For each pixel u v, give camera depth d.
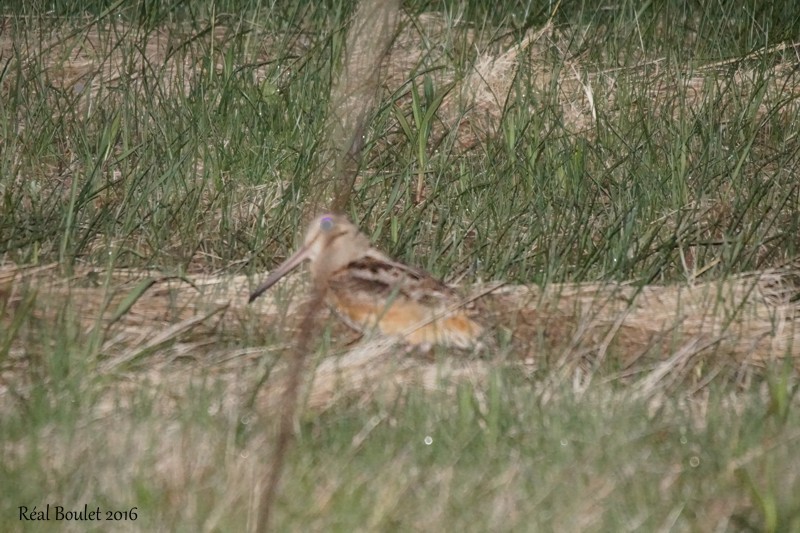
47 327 21.16
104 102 32.41
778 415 19.20
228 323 22.39
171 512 16.75
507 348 21.02
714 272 25.02
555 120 31.02
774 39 37.12
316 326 22.34
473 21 37.81
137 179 27.25
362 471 17.58
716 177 29.30
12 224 25.17
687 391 20.50
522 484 17.42
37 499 16.89
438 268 24.77
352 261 22.25
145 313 22.47
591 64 35.97
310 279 23.47
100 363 20.19
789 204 28.25
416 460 17.94
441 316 21.30
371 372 20.25
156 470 17.48
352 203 27.14
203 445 17.91
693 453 18.27
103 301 21.75
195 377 20.14
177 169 27.83
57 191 28.41
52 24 36.34
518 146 30.72
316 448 18.27
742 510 16.95
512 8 38.47
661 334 21.91
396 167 30.00
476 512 16.84
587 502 16.98
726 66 35.75
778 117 32.53
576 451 18.23
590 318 22.59
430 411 19.12
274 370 20.28
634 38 37.28
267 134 30.98
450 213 27.67
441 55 35.06
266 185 28.58
